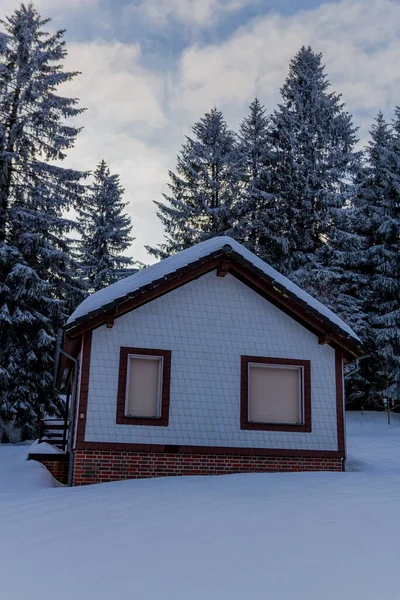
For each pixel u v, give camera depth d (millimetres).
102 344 13453
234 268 14508
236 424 13750
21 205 25672
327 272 30359
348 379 31219
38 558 5594
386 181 33750
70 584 4801
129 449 12945
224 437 13594
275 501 8344
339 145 35406
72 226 26141
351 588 4570
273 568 5082
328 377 14680
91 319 13062
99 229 43062
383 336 30391
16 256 23922
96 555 5633
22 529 6898
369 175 35875
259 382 14398
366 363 32125
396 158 33719
